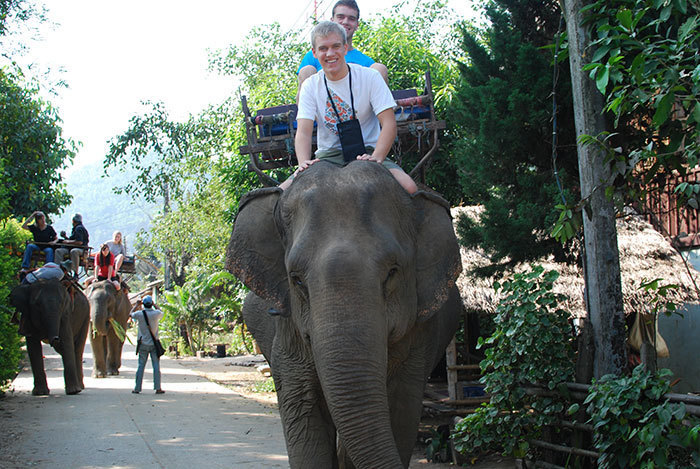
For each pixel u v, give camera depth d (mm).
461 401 7250
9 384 11906
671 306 6512
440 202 4199
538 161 7227
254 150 5469
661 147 5922
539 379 5625
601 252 5527
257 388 13242
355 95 4434
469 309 7504
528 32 7664
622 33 4992
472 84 7602
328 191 3777
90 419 9031
